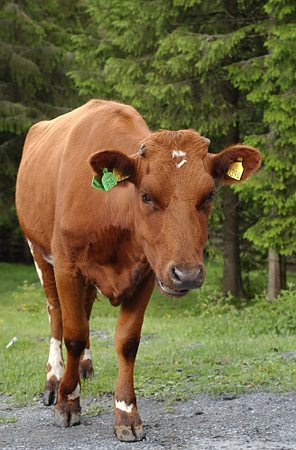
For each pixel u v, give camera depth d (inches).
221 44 731.4
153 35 814.5
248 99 729.0
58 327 362.0
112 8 864.9
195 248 243.0
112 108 313.6
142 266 282.4
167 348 482.9
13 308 876.0
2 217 1113.4
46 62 1096.2
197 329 621.9
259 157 264.2
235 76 737.6
